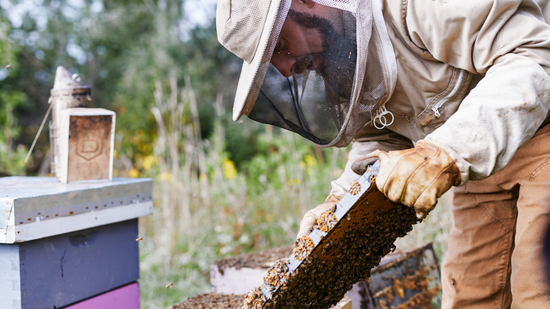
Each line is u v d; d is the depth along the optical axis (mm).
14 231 1355
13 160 4184
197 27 10469
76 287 1592
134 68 9008
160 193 3936
